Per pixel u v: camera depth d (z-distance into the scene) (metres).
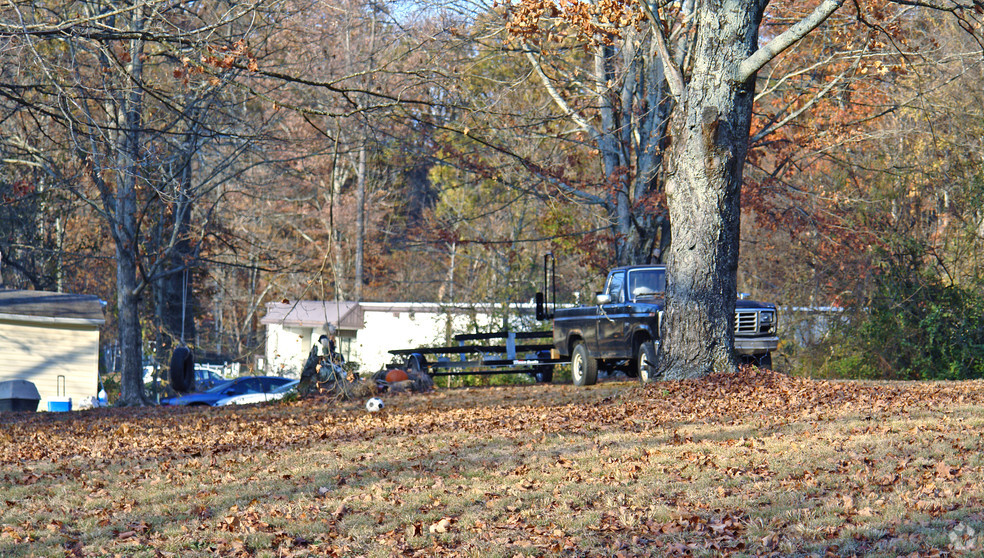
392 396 29.47
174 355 33.81
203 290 66.06
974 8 23.44
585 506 11.82
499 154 42.47
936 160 41.88
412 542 10.59
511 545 10.20
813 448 14.59
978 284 35.47
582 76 42.38
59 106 21.59
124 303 43.16
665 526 10.55
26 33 18.98
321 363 30.27
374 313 64.38
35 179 49.06
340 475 14.72
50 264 61.41
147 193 43.66
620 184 39.16
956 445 14.00
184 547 11.00
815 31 36.31
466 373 34.53
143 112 34.22
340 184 83.88
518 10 31.53
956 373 33.56
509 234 74.00
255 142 36.56
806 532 9.86
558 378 42.81
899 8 33.72
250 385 44.91
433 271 92.06
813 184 51.81
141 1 23.00
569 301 48.06
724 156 23.28
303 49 35.53
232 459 16.97
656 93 38.22
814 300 42.94
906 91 42.91
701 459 14.16
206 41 20.31
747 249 58.84
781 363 41.47
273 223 86.50
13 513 13.20
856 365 35.81
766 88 37.41
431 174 83.88
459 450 16.50
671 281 24.17
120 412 30.78
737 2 22.80
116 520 12.53
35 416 30.67
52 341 46.53
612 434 17.20
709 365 23.66
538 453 15.61
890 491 11.48
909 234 38.00
